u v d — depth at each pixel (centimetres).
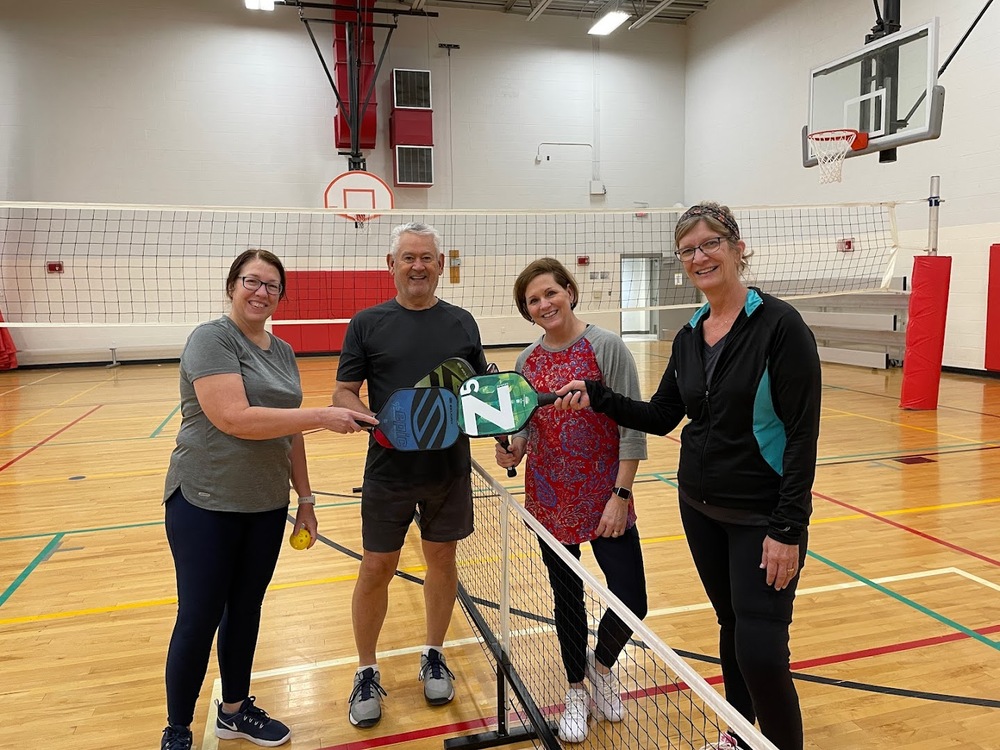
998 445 531
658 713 198
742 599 152
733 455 155
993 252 815
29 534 374
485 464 518
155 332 1163
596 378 201
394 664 243
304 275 1188
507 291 1295
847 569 314
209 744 201
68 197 1102
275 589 305
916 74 644
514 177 1287
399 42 1213
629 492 201
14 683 231
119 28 1104
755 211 1192
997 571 310
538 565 316
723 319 162
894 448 529
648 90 1344
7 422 681
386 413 178
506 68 1266
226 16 1141
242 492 181
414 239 198
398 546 205
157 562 336
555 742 169
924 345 664
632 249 1359
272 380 188
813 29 1038
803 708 211
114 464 521
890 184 936
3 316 1095
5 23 1059
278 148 1175
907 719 205
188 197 1146
